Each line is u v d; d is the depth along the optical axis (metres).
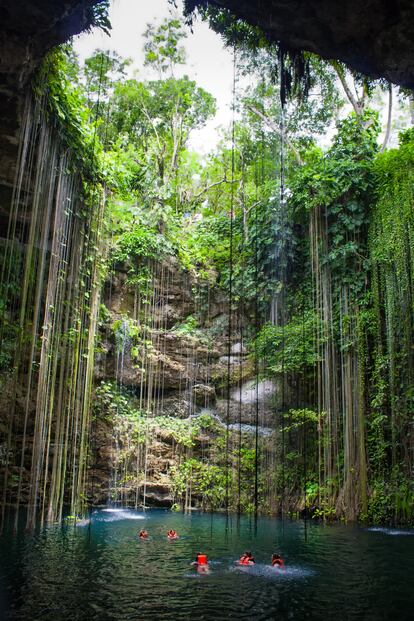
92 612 4.57
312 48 7.20
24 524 9.23
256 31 7.45
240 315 16.31
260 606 4.91
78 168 8.61
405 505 10.87
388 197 12.48
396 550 8.01
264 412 14.72
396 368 11.72
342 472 12.15
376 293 12.33
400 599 5.23
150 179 16.50
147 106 18.52
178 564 6.71
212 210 19.91
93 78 14.63
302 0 6.28
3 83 6.22
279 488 13.20
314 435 13.23
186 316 16.42
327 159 14.30
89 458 12.33
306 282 14.61
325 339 12.88
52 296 7.55
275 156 16.42
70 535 8.32
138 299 15.39
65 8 5.69
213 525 10.62
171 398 15.42
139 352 15.00
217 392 15.98
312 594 5.39
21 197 7.77
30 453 11.58
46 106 7.11
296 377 14.06
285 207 14.97
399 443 11.49
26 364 9.54
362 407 11.99
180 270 16.45
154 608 4.76
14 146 7.07
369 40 6.54
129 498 13.53
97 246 9.66
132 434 13.93
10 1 5.51
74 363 8.70
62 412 8.37
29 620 4.30
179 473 14.06
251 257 16.12
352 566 6.82
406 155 12.22
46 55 6.55
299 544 8.48
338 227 13.52
